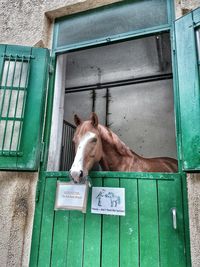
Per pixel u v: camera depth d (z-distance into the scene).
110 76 3.48
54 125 1.68
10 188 1.47
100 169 1.95
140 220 1.18
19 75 1.61
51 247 1.29
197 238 1.05
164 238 1.12
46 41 1.83
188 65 1.26
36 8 1.90
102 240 1.22
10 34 1.92
